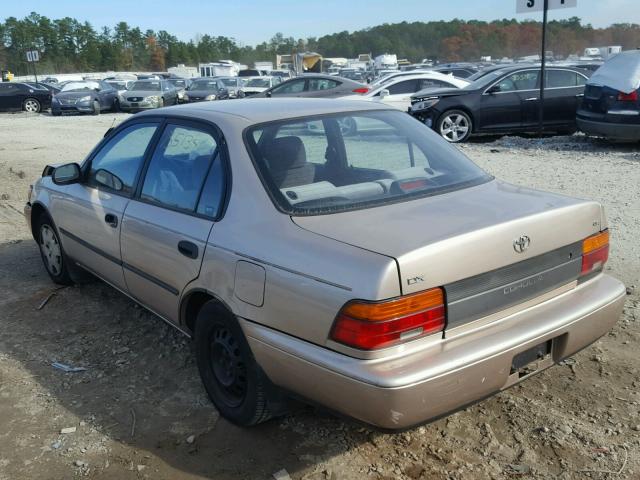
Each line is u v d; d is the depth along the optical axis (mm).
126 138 4383
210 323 3389
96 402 3711
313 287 2717
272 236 2992
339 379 2627
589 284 3322
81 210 4637
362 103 4090
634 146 12312
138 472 3104
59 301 5172
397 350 2604
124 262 4152
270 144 3416
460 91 13664
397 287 2553
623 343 4152
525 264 2939
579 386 3693
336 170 3475
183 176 3684
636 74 11312
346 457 3152
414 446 3219
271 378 2998
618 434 3260
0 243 6809
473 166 3803
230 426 3434
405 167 3561
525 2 13008
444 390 2613
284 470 3072
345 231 2869
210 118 3674
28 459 3219
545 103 13547
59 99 25328
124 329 4633
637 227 6492
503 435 3285
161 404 3670
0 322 4809
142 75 62750
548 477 2979
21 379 3977
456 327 2736
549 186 8523
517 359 2910
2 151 13711
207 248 3283
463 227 2799
